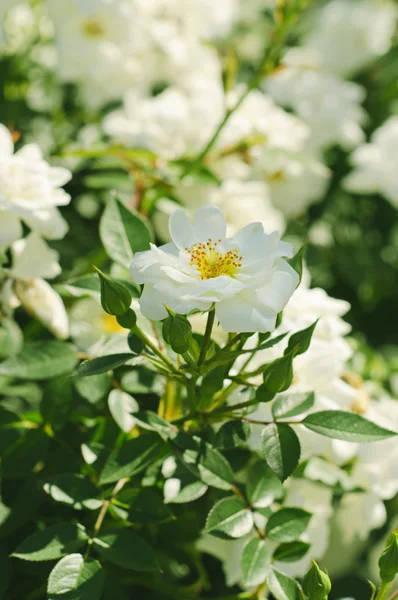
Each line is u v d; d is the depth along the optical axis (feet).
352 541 2.44
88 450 1.89
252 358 1.95
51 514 2.01
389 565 1.76
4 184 2.01
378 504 2.13
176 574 2.19
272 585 1.84
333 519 2.26
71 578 1.77
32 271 2.08
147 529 2.02
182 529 2.00
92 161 2.60
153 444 1.85
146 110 2.56
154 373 2.01
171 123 2.53
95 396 1.99
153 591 2.10
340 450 2.00
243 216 2.53
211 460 1.85
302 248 1.81
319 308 2.08
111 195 1.95
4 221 2.03
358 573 2.61
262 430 1.82
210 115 2.56
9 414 2.00
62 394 1.99
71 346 2.02
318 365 1.97
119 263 1.92
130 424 1.96
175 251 1.78
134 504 1.86
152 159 2.44
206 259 1.75
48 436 1.97
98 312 2.23
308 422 1.82
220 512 1.86
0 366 1.99
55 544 1.80
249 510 1.89
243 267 1.75
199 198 2.52
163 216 2.48
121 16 2.68
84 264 2.43
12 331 2.20
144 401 2.11
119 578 2.00
